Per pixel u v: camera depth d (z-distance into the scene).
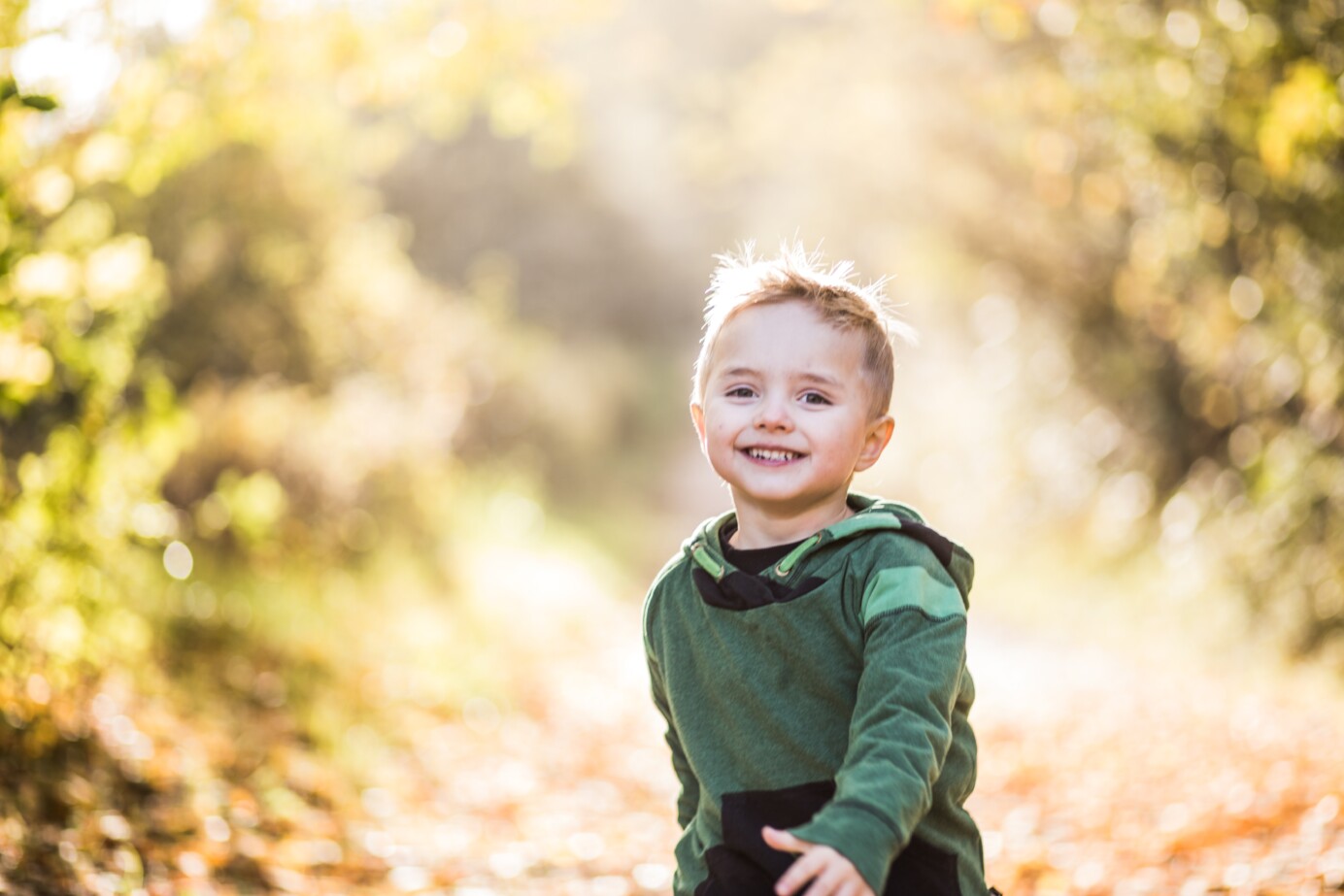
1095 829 6.64
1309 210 8.82
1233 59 7.52
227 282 12.06
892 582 2.60
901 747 2.41
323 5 7.42
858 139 14.05
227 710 7.85
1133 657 12.02
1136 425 16.23
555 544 19.47
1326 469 10.23
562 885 5.93
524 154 35.62
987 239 17.06
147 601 8.33
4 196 5.39
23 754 5.60
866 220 18.39
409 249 33.38
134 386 9.16
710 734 2.77
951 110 13.05
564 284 37.28
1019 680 11.52
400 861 6.17
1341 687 9.41
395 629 11.20
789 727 2.66
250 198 11.96
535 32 8.62
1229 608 11.48
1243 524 11.66
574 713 10.46
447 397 15.18
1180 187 9.86
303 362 12.78
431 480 13.34
